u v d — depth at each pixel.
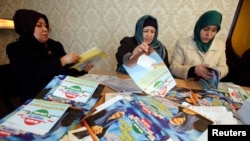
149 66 0.76
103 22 2.06
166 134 0.47
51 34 2.37
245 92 0.89
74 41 2.27
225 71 1.36
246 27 1.52
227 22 1.71
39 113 0.50
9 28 2.19
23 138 0.41
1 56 2.43
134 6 1.90
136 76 0.74
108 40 2.10
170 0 1.77
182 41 1.48
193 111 0.57
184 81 1.01
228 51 1.56
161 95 0.73
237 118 0.61
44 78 1.13
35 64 1.21
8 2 2.36
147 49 0.78
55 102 0.57
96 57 1.17
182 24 1.81
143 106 0.57
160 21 1.86
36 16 1.29
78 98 0.62
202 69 0.98
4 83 1.29
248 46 1.54
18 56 1.21
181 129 0.49
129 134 0.47
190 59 1.40
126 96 0.66
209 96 0.79
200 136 0.47
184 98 0.74
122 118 0.52
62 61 1.12
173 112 0.56
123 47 1.38
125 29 2.00
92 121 0.51
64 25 2.27
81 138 0.45
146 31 1.40
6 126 0.44
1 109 1.51
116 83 0.88
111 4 1.97
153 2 1.83
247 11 1.50
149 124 0.50
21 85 1.21
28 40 1.30
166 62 1.46
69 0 2.13
